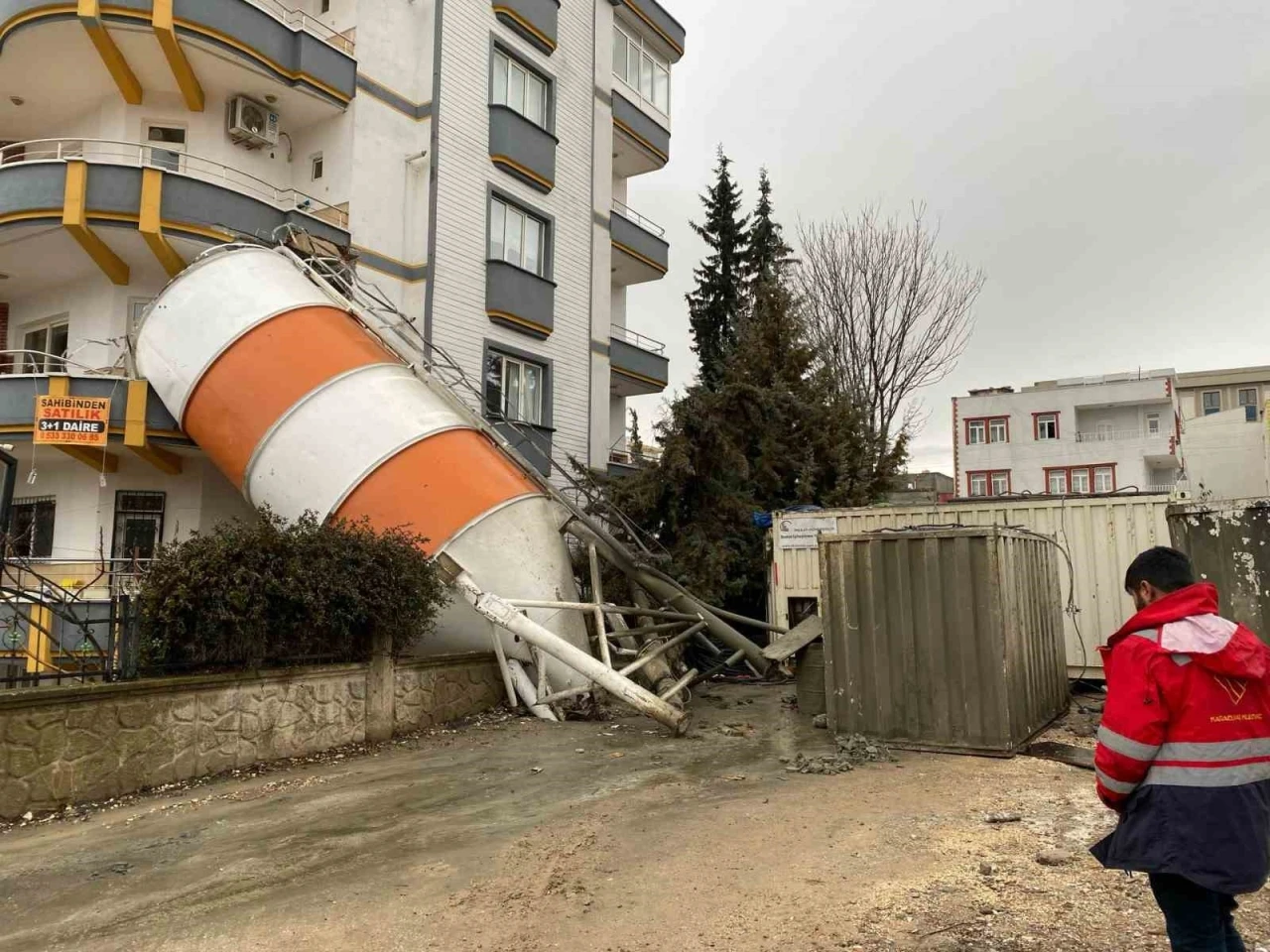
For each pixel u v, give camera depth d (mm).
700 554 15414
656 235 25078
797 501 18359
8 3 13852
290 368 11953
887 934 3984
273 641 8523
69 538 14797
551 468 19281
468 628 11211
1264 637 7926
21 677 7012
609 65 22938
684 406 16172
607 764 8156
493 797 6980
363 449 11516
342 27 17234
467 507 11383
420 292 16875
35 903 4965
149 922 4645
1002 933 3924
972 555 8125
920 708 8273
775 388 18375
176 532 14031
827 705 8883
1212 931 2754
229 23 14438
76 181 13328
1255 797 2686
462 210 17719
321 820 6438
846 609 8758
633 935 4160
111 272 14516
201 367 12273
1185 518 8367
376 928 4422
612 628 13031
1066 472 51688
